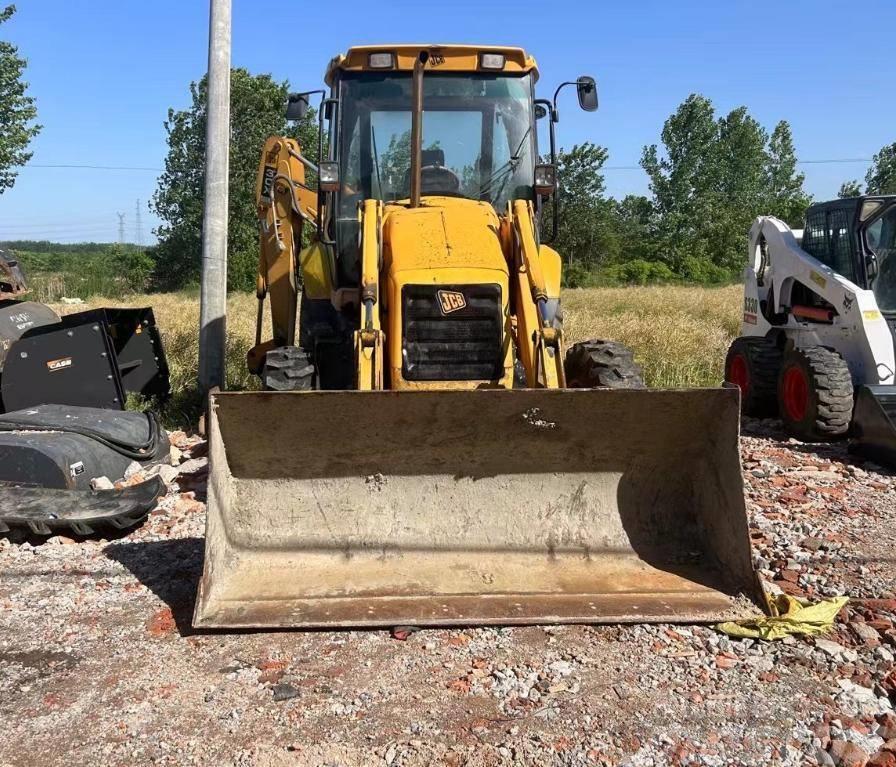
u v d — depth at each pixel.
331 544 4.46
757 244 9.94
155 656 3.76
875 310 7.65
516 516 4.57
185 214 48.50
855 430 7.36
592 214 57.19
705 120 66.88
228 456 4.37
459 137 6.37
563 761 3.06
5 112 30.92
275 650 3.81
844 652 3.81
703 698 3.47
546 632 3.98
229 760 3.06
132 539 5.19
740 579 4.24
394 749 3.12
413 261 5.14
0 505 5.16
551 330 5.04
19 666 3.70
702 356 12.95
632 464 4.60
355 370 5.40
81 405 7.17
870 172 69.38
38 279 40.88
